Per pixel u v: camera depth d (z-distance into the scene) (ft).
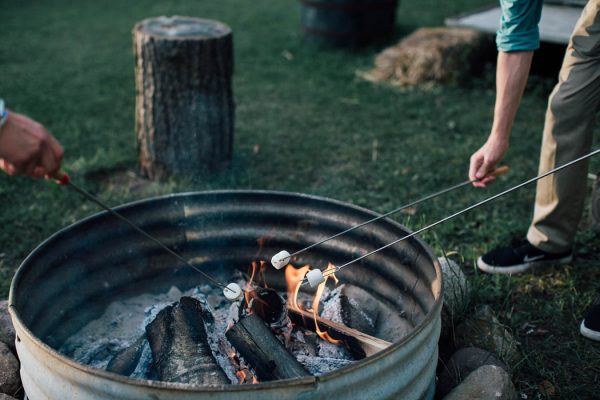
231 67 12.49
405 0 29.14
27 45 22.31
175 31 12.14
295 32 24.21
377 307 7.98
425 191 12.41
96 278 7.80
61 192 12.30
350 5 21.62
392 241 7.61
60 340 7.39
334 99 17.72
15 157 4.36
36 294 6.75
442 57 18.67
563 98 8.27
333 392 5.11
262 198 8.38
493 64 19.44
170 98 12.12
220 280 8.74
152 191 12.29
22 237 10.88
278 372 6.08
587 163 8.73
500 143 7.77
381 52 20.75
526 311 8.78
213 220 8.47
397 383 5.52
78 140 14.74
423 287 7.07
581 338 8.21
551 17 18.39
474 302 8.52
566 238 9.29
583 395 7.29
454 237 10.74
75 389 5.31
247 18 26.25
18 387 6.95
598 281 9.29
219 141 12.66
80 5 28.32
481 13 20.01
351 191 12.44
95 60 20.88
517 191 12.25
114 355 7.00
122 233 7.90
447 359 7.75
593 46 7.91
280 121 16.16
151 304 8.28
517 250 9.55
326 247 8.36
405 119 16.33
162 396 4.93
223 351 6.87
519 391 7.25
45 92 17.81
